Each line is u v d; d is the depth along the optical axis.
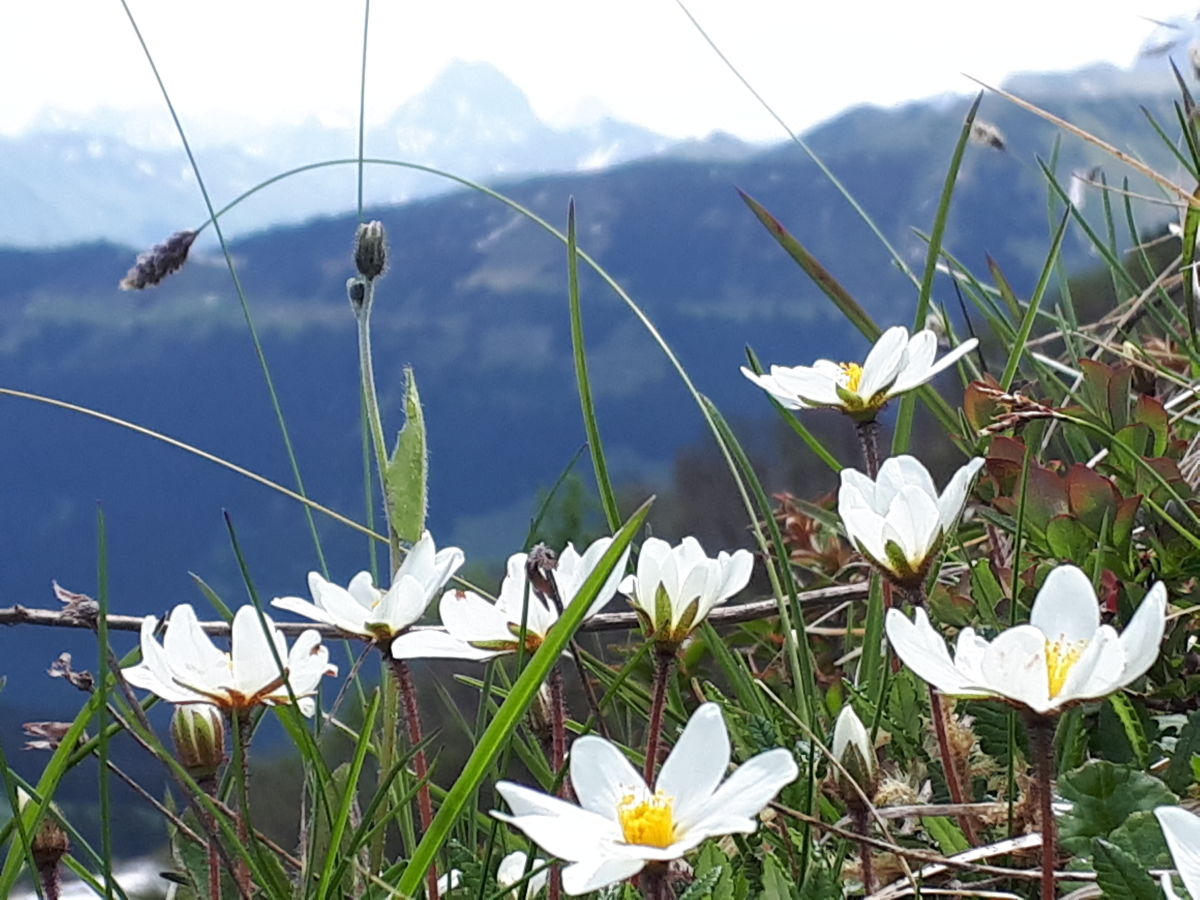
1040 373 0.54
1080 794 0.36
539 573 0.37
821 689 0.54
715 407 0.49
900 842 0.40
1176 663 0.43
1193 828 0.31
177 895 0.41
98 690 0.37
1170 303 0.55
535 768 0.42
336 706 0.38
